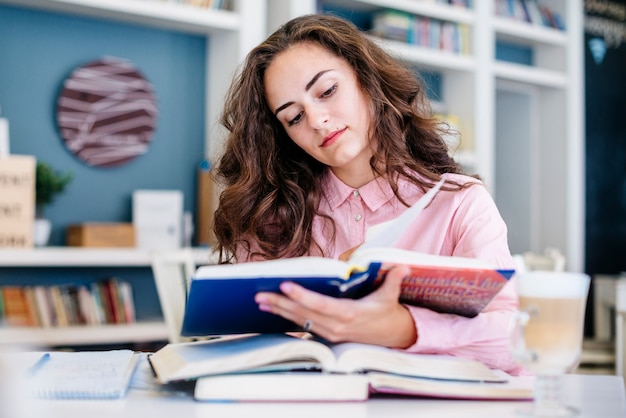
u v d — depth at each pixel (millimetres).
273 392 1033
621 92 6238
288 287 1066
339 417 950
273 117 1718
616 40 6234
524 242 5980
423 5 4832
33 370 1175
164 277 2779
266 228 1732
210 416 949
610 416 979
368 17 4871
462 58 5020
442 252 1571
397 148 1610
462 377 1099
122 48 4121
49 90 3941
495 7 5340
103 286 3809
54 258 3580
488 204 1562
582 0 5980
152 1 3941
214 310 1132
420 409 1008
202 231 4199
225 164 1817
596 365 4762
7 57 3844
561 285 992
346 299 1110
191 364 1043
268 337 1175
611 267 6145
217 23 4109
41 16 3918
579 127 5832
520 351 1007
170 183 4250
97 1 3803
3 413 897
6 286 3719
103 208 4074
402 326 1156
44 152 3934
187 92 4301
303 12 4348
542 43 5871
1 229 3553
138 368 1281
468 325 1201
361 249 1158
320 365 1059
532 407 1031
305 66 1517
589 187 6066
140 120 4156
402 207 1638
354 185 1678
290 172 1725
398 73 1643
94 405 1019
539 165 5949
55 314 3680
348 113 1522
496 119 6117
